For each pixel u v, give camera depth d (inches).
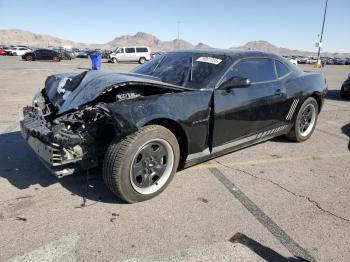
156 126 135.1
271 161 191.9
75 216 128.3
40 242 112.5
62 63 1294.3
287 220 130.8
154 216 129.9
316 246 115.3
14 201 138.5
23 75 698.8
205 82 157.8
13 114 299.0
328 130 268.2
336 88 593.3
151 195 141.1
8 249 108.6
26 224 122.4
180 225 124.5
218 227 124.2
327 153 209.6
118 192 132.3
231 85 155.3
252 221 129.0
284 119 203.3
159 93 146.6
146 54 1523.1
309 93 213.8
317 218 133.0
